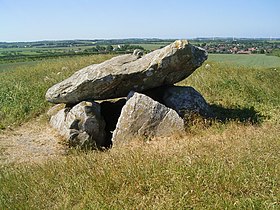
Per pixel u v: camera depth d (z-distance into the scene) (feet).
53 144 28.96
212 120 30.37
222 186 15.98
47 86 46.83
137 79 30.66
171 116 28.48
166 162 18.95
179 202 14.56
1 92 45.57
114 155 22.04
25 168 21.75
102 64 32.12
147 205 14.96
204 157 19.20
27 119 36.73
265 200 14.65
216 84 45.21
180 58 30.07
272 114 33.40
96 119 29.78
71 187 17.31
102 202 15.52
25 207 15.81
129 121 28.37
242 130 26.61
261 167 17.52
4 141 30.40
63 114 31.78
